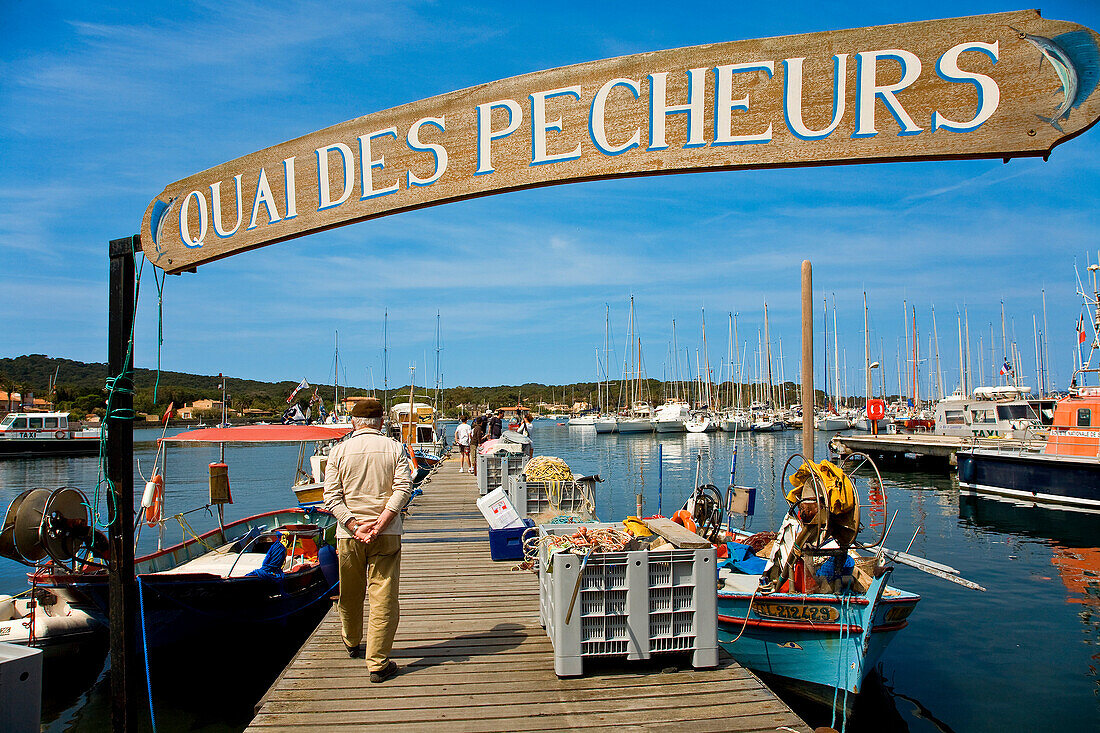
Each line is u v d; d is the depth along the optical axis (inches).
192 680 323.3
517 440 610.5
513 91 139.1
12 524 252.8
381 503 170.7
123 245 157.8
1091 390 819.4
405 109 146.2
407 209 146.4
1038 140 113.3
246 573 351.9
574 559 170.9
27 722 115.8
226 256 158.7
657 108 131.0
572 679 168.4
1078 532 648.4
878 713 267.6
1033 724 257.3
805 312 338.0
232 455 1951.3
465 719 148.2
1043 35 112.5
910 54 119.0
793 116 125.0
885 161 122.3
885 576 241.9
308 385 867.4
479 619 219.8
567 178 135.6
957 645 342.0
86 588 308.8
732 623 260.5
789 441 2237.9
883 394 2716.5
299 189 153.3
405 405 1254.3
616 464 1430.9
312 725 145.6
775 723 146.5
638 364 2896.2
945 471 1178.0
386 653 169.2
